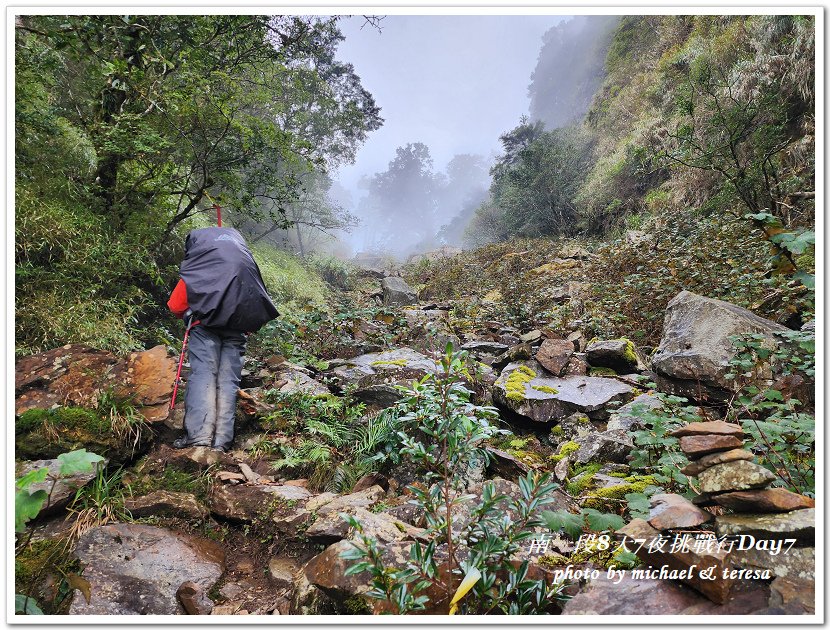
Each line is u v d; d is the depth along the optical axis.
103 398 2.76
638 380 3.40
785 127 6.65
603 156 16.36
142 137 4.31
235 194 5.61
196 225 6.75
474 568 1.35
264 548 2.23
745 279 3.96
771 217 2.33
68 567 1.92
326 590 1.62
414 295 10.32
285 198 5.93
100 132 4.50
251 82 6.21
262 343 4.83
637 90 16.45
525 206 17.22
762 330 3.03
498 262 11.52
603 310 5.39
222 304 2.95
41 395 2.77
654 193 11.30
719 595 1.28
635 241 7.75
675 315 3.65
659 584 1.40
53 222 3.85
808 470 1.99
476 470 2.45
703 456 1.59
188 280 3.00
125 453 2.65
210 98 4.92
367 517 1.97
